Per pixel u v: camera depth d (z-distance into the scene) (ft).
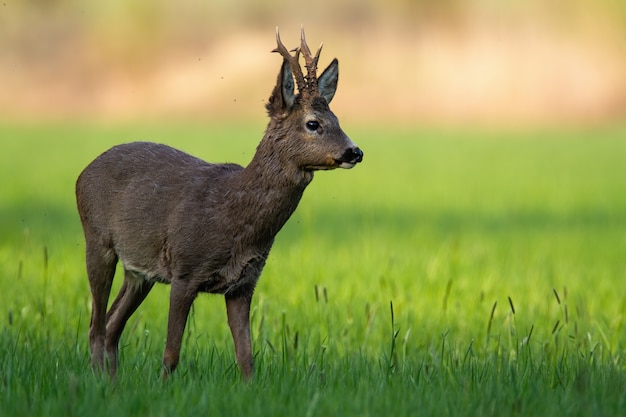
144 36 392.68
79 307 60.70
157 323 59.31
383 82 368.68
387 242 96.17
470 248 93.86
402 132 302.66
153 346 53.52
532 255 91.86
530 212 128.77
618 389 42.86
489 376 45.11
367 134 293.02
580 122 357.61
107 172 49.80
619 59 376.07
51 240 92.07
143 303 63.87
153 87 379.76
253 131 283.59
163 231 47.11
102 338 50.26
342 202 136.36
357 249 90.53
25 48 392.27
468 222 116.67
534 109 363.35
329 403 39.81
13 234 96.63
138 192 48.21
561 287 74.95
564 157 223.92
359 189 154.51
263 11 391.45
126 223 48.44
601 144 265.13
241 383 43.27
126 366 47.75
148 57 388.37
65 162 184.24
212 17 395.75
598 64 374.43
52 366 46.21
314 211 124.67
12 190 138.82
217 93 370.73
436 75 371.97
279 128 45.55
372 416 38.75
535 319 62.44
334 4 386.52
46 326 55.83
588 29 382.42
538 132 312.91
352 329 57.77
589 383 42.86
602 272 82.38
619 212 129.70
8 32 391.45
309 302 64.54
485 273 79.15
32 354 47.55
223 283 46.52
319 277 73.87
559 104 365.61
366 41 381.40
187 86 375.86
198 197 46.50
